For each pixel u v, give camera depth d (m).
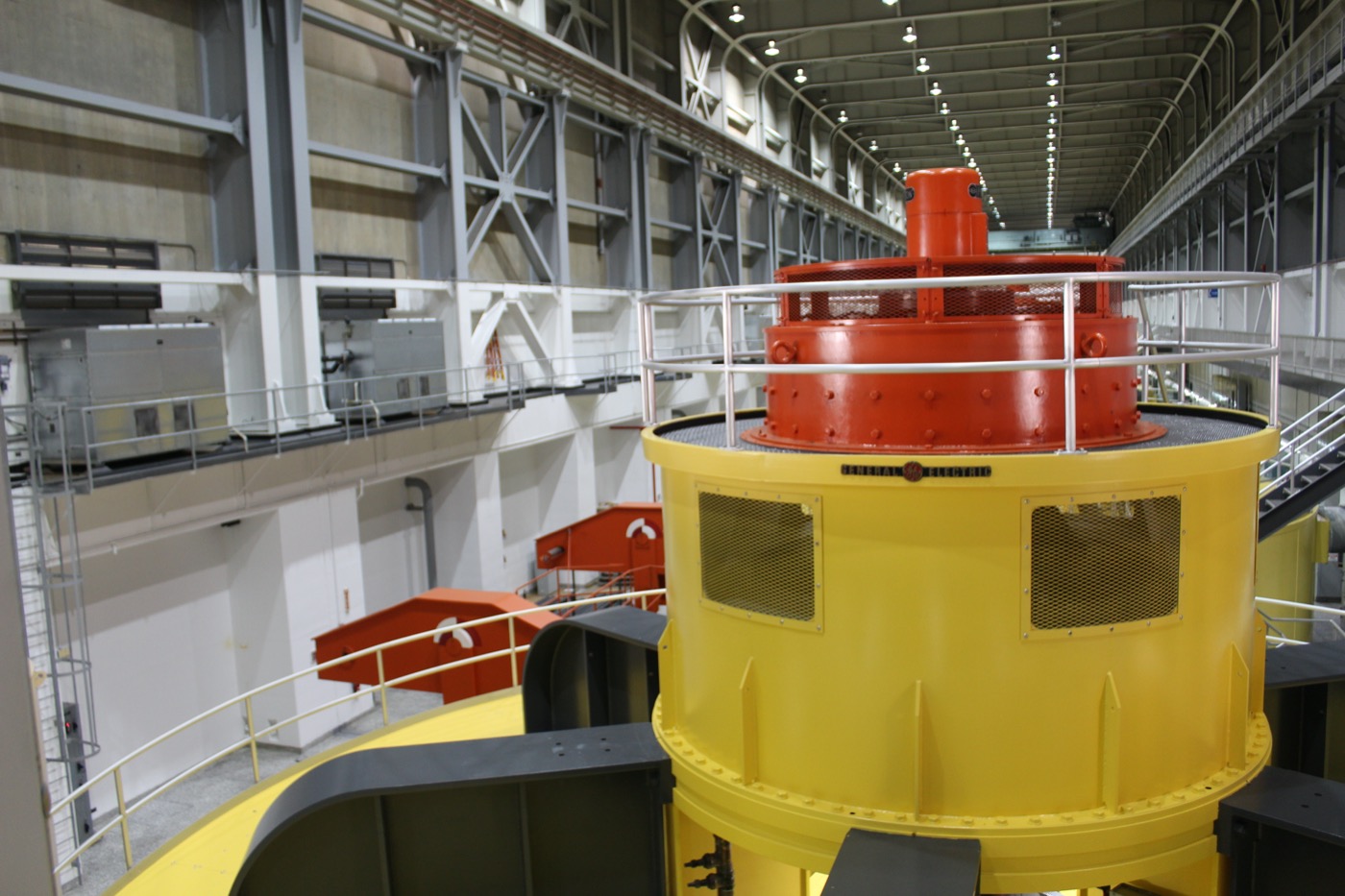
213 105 14.16
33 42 11.77
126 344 11.85
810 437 4.62
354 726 16.94
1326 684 5.32
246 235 14.30
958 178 4.80
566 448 24.61
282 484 15.02
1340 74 19.38
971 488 3.81
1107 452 3.79
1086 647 3.91
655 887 4.87
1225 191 36.25
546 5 22.75
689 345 32.16
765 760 4.34
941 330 4.27
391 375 15.92
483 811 4.82
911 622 3.93
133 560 13.83
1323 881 3.91
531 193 21.94
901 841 3.84
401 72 18.58
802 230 42.97
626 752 4.86
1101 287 4.44
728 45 32.69
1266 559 14.75
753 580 4.33
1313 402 25.03
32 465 10.42
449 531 20.55
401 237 18.62
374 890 4.80
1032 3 28.19
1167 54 36.00
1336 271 23.22
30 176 11.78
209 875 5.89
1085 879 3.88
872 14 29.70
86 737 13.09
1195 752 4.16
